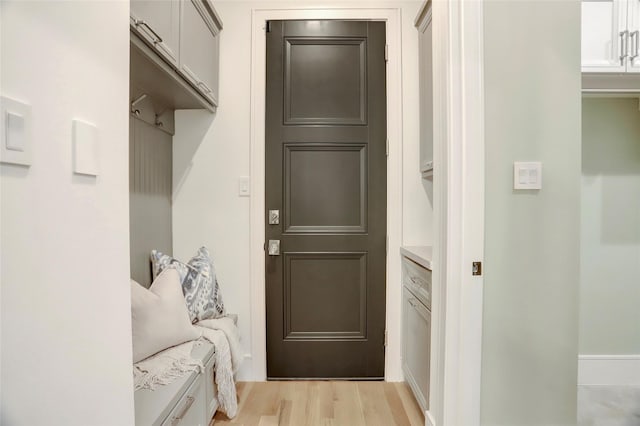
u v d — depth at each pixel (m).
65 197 0.64
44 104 0.59
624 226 2.21
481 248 1.41
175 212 2.27
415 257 1.89
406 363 2.17
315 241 2.28
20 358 0.54
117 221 0.81
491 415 1.44
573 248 1.43
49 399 0.60
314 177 2.28
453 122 1.41
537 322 1.43
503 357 1.43
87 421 0.69
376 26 2.25
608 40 1.85
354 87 2.27
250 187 2.25
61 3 0.63
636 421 1.81
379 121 2.27
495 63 1.42
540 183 1.42
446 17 1.42
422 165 2.14
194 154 2.26
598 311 2.22
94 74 0.73
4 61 0.51
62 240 0.63
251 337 2.27
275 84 2.26
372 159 2.27
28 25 0.55
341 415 1.89
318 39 2.25
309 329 2.29
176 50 1.62
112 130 0.79
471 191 1.40
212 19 2.08
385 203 2.28
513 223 1.43
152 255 1.93
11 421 0.52
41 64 0.58
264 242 2.27
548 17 1.42
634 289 2.21
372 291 2.29
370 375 2.29
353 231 2.28
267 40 2.25
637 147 2.19
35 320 0.57
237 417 1.87
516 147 1.42
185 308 1.71
